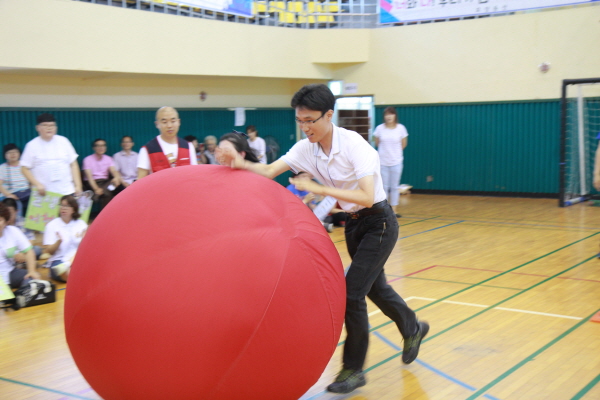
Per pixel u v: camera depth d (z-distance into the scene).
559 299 4.68
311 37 12.09
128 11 8.70
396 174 9.24
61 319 4.54
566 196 10.92
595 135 10.76
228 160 2.73
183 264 2.19
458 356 3.52
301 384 2.42
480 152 12.00
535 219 8.90
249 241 2.28
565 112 10.05
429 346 3.70
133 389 2.24
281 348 2.27
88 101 9.88
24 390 3.18
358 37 12.48
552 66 10.91
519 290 4.98
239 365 2.20
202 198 2.38
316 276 2.41
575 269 5.67
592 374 3.19
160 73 9.25
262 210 2.41
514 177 11.69
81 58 8.18
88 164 8.91
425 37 12.13
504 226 8.37
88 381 2.44
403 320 3.24
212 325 2.15
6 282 5.18
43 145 6.23
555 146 11.13
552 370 3.26
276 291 2.25
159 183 2.48
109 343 2.20
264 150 11.12
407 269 5.89
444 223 8.80
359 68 12.80
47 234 5.75
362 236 3.04
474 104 11.87
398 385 3.13
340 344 3.80
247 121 12.66
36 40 7.67
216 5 10.09
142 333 2.15
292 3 12.35
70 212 5.80
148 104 10.80
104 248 2.31
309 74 12.18
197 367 2.16
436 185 12.66
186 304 2.15
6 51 7.39
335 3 12.37
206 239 2.25
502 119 11.63
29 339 4.06
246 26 10.63
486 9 11.30
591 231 7.69
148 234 2.27
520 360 3.42
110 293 2.21
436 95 12.21
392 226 2.97
